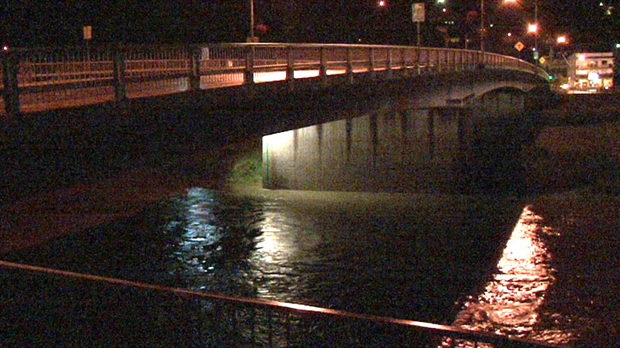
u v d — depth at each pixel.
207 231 28.66
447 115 37.62
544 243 24.94
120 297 5.52
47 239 26.52
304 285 21.00
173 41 59.31
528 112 59.16
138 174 39.75
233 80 19.72
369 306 18.80
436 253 24.47
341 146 38.75
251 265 23.38
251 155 42.56
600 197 33.22
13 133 11.61
